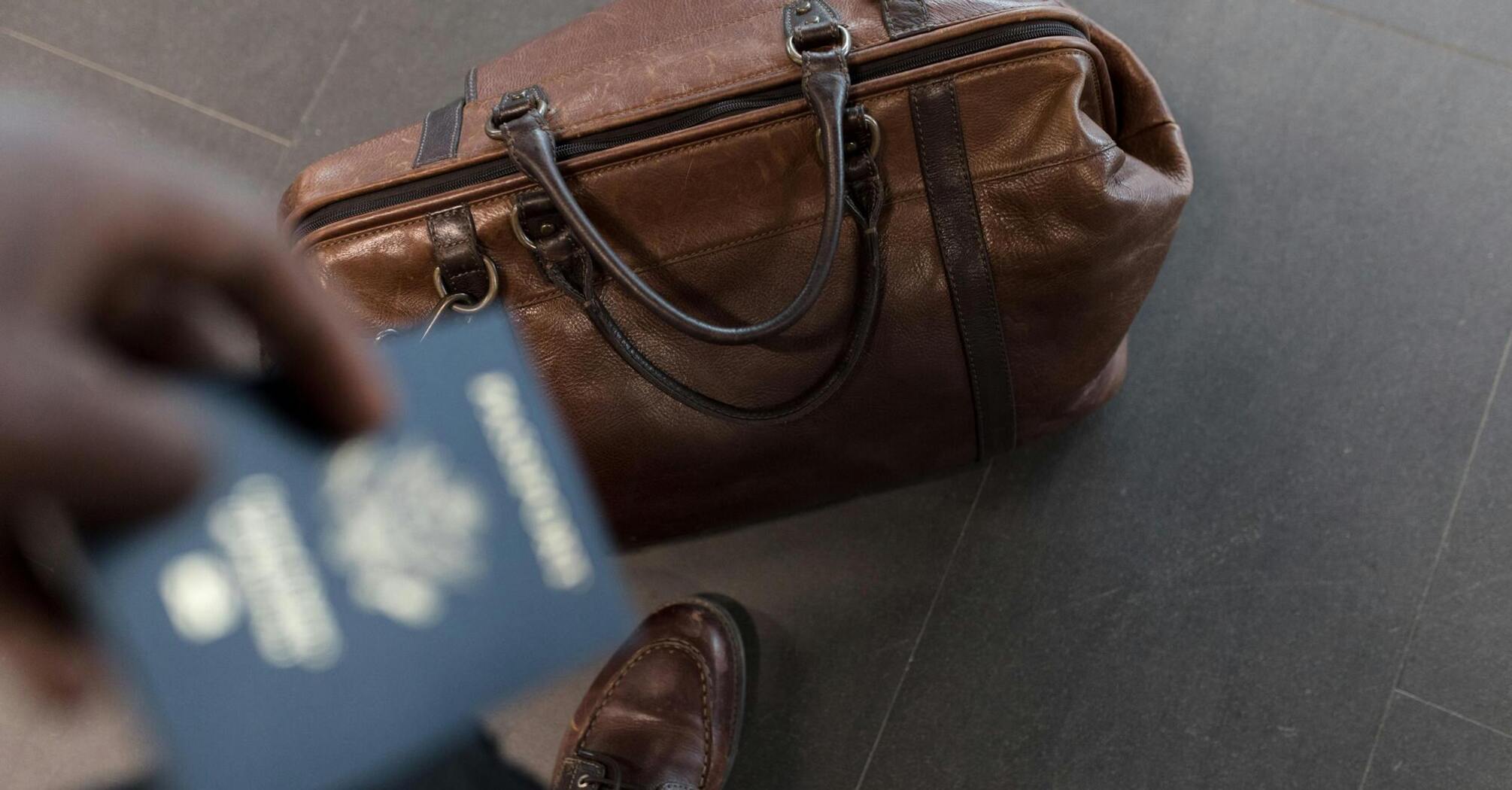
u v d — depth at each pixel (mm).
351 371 201
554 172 602
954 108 632
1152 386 951
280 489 218
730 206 649
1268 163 967
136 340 180
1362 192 950
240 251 180
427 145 675
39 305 160
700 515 842
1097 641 912
